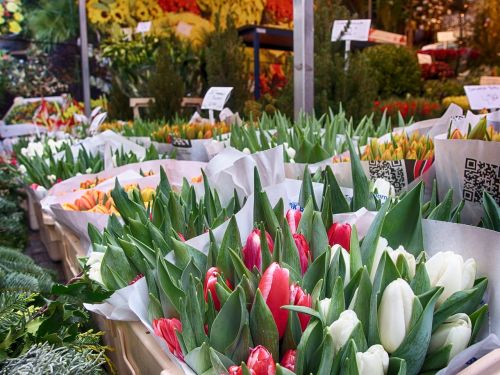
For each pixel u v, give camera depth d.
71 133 3.92
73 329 0.88
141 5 5.79
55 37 5.49
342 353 0.63
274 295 0.70
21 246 2.11
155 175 1.75
